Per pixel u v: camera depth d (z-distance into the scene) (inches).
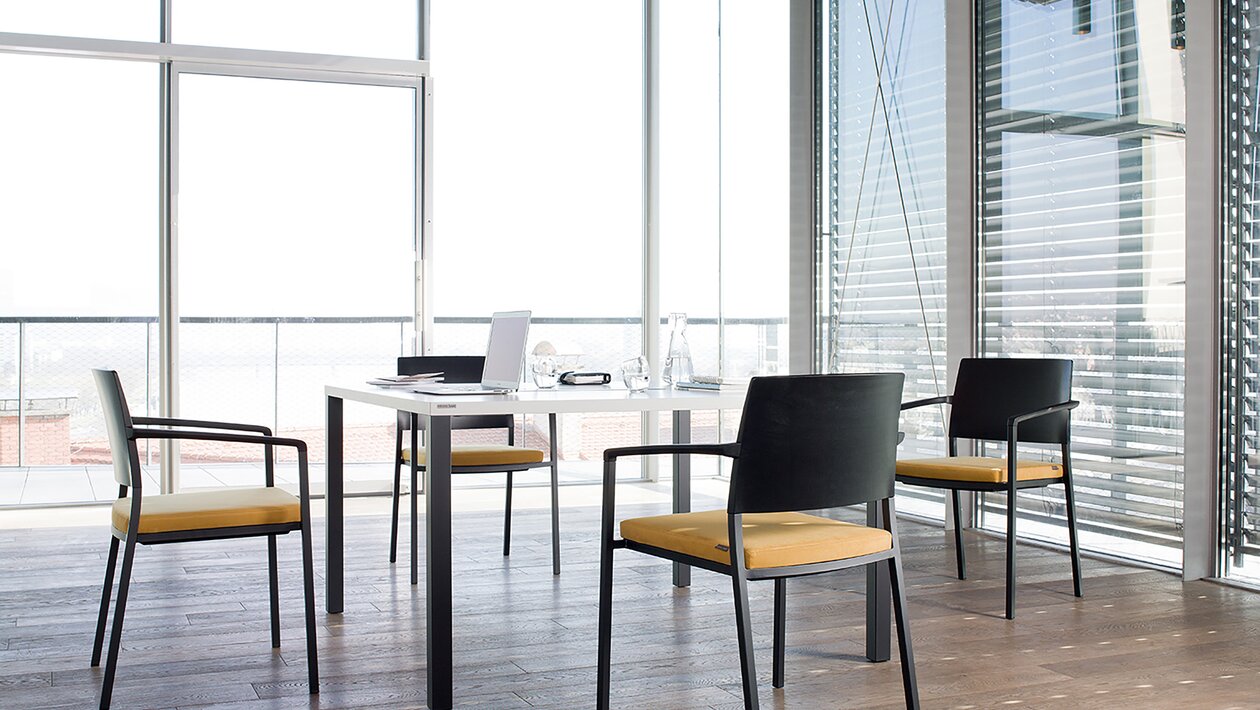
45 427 214.7
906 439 200.7
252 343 222.1
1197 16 145.0
